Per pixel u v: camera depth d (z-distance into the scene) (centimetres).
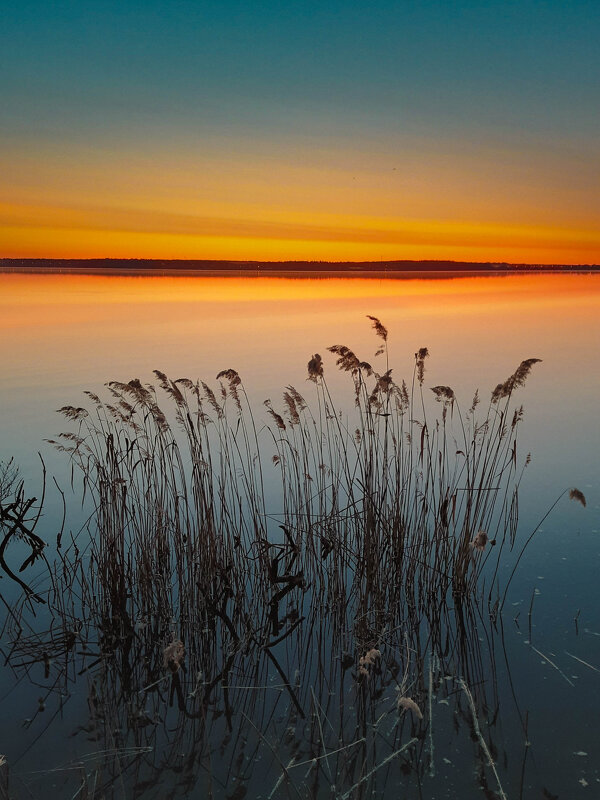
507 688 500
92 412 1312
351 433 1091
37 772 424
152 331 2816
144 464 730
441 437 1066
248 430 1149
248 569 675
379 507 677
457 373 1788
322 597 638
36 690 509
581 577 654
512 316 3481
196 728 467
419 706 485
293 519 769
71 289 6450
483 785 409
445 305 4288
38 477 934
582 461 977
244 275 14662
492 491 853
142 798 402
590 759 427
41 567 688
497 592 627
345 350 652
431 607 623
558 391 1525
